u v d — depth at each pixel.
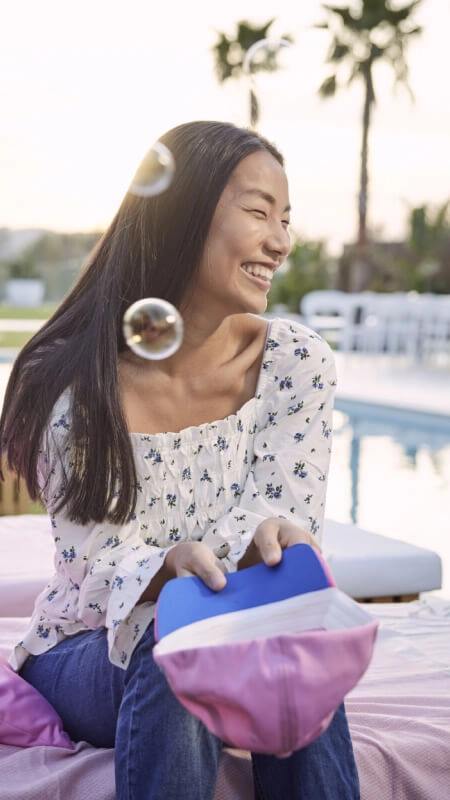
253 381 1.40
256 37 13.39
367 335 11.00
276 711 0.90
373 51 14.87
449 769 1.28
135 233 1.27
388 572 2.29
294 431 1.37
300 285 14.59
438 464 5.65
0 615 1.97
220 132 1.26
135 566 1.21
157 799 1.05
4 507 3.01
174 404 1.34
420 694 1.51
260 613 1.03
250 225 1.23
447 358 10.45
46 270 17.81
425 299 10.49
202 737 1.09
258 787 1.17
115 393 1.25
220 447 1.33
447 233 14.21
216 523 1.29
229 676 0.91
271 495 1.34
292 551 1.08
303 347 1.40
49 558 2.18
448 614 1.99
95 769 1.21
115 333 1.27
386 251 15.57
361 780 1.23
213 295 1.27
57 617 1.34
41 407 1.27
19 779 1.20
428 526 4.12
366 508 4.46
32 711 1.29
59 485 1.26
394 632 1.84
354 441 6.48
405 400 7.83
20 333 12.73
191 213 1.23
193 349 1.32
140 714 1.09
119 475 1.25
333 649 0.91
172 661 0.92
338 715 1.15
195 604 1.06
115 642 1.18
